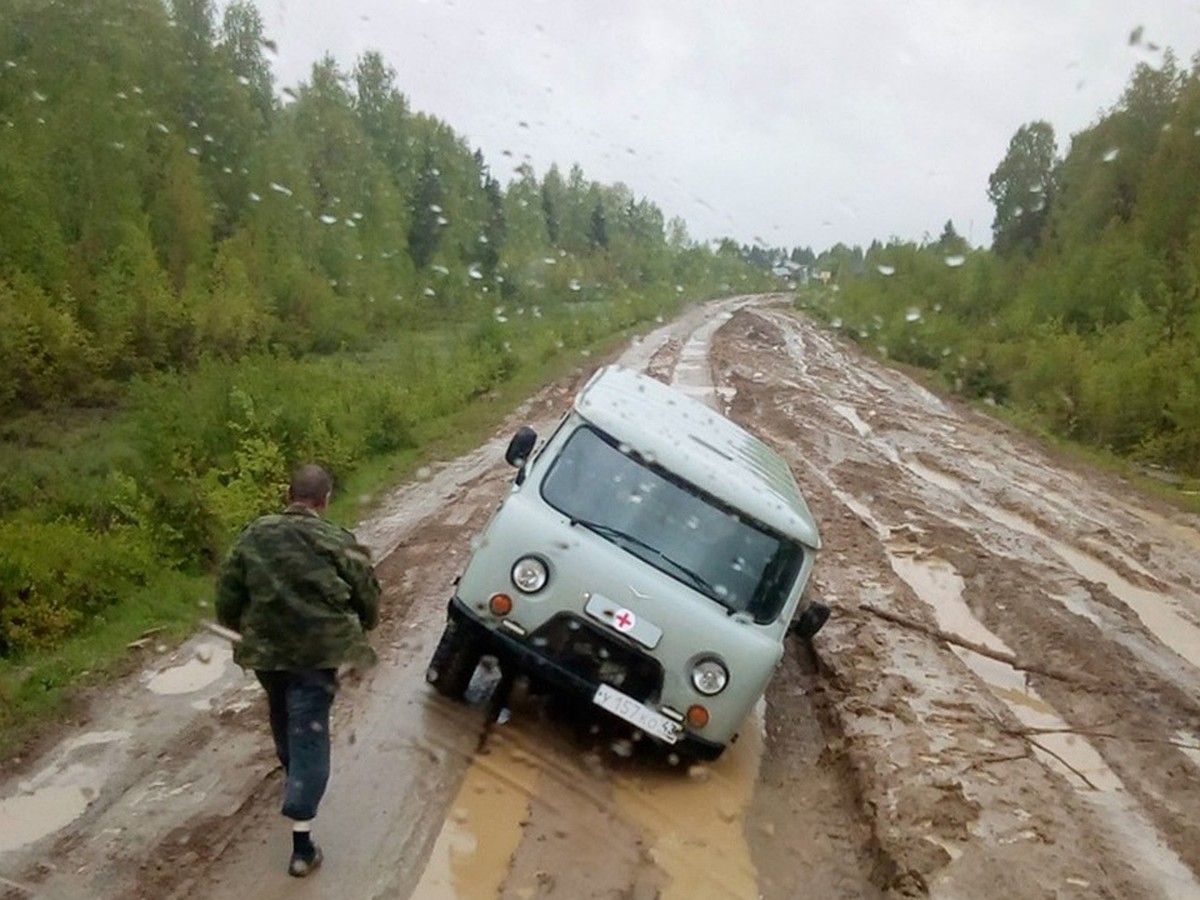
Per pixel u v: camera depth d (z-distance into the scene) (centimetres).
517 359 2947
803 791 643
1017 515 1609
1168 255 3416
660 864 530
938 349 4212
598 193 6806
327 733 479
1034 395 3055
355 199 3962
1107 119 4166
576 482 646
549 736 659
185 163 2788
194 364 2409
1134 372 2598
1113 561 1351
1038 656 934
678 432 707
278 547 475
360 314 3562
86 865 471
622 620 598
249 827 513
